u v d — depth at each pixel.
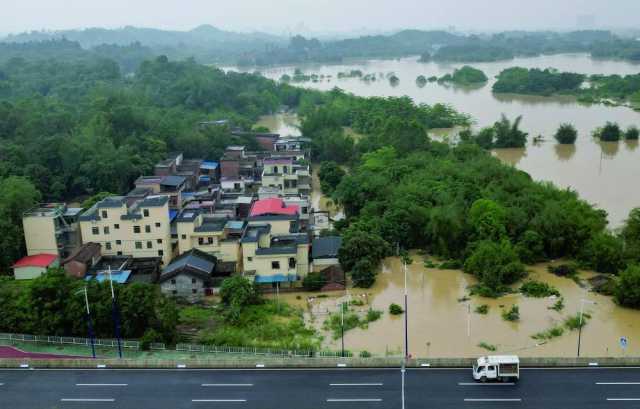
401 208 124.06
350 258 107.94
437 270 112.19
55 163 154.62
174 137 185.38
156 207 110.75
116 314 79.44
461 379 70.19
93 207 119.88
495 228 115.00
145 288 86.19
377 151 177.62
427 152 176.12
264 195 137.75
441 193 130.00
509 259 106.88
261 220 112.75
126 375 73.50
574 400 64.94
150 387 70.44
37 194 122.25
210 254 109.44
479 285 104.50
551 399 65.25
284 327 89.94
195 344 83.44
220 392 68.88
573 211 118.50
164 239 112.19
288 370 74.06
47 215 109.62
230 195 141.50
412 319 93.06
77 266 102.88
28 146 156.88
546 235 115.12
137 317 83.75
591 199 147.88
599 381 68.88
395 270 112.75
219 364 75.31
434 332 88.56
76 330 84.06
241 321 91.00
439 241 116.94
